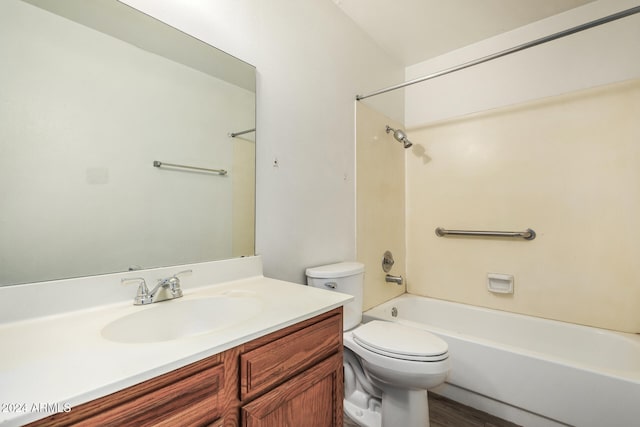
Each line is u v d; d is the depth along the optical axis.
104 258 0.89
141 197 0.98
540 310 1.90
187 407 0.57
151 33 1.00
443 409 1.58
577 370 1.26
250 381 0.68
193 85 1.11
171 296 0.95
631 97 1.66
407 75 2.52
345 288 1.52
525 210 1.97
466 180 2.21
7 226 0.74
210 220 1.15
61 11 0.83
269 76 1.37
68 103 0.84
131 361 0.53
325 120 1.68
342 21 1.83
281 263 1.41
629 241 1.65
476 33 2.07
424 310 2.28
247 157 1.28
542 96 1.92
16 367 0.51
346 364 1.58
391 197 2.30
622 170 1.67
